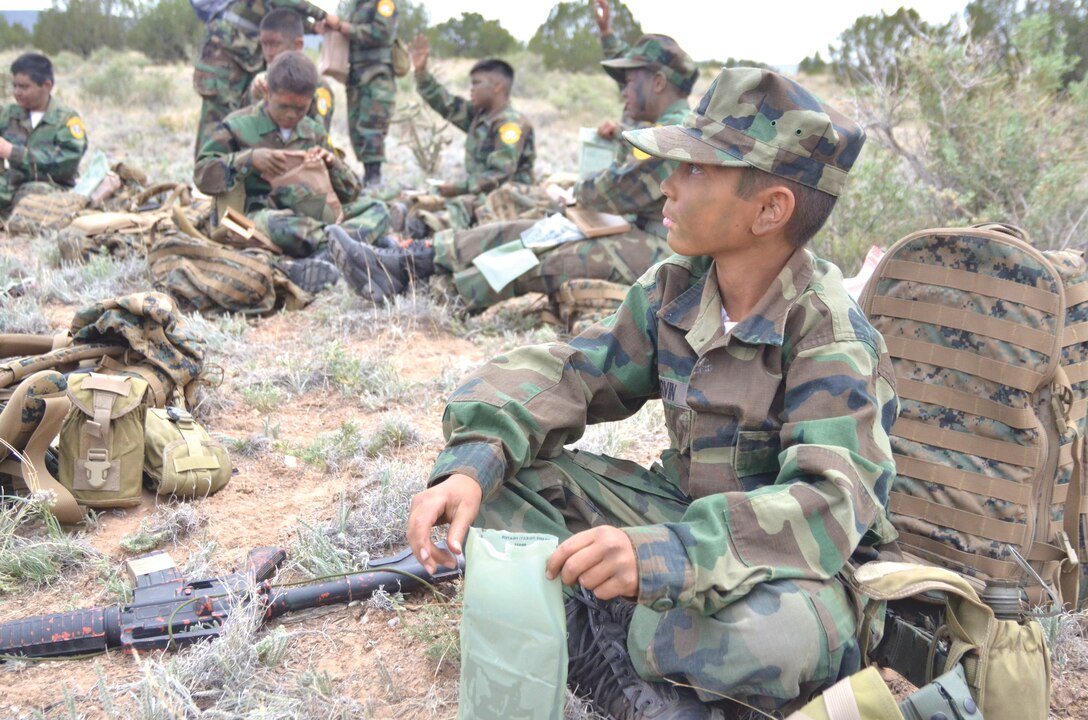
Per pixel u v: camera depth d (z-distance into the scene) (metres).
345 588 2.45
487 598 1.65
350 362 4.21
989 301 2.33
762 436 1.98
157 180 8.83
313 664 2.23
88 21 26.06
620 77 5.12
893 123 7.04
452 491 1.90
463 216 6.82
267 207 5.66
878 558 2.02
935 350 2.40
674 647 1.75
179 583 2.41
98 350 3.19
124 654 2.24
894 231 5.83
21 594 2.52
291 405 3.98
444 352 4.76
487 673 1.66
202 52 7.98
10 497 2.72
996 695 1.79
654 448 3.69
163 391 3.26
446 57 26.72
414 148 10.48
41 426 2.71
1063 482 2.38
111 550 2.73
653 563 1.63
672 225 2.00
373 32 8.89
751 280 2.03
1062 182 5.97
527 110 19.14
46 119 7.27
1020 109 6.57
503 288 4.84
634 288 2.25
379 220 5.80
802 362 1.92
